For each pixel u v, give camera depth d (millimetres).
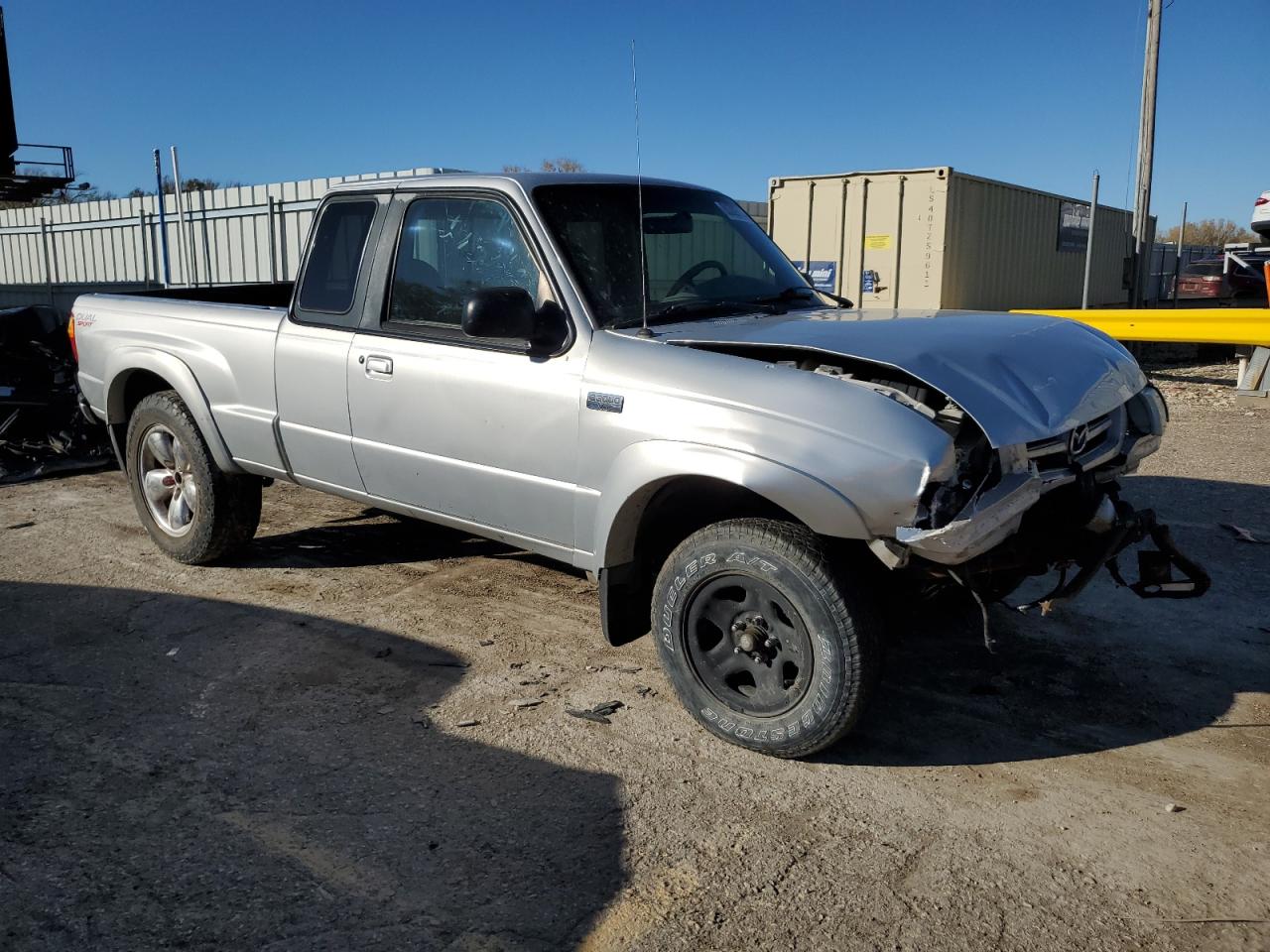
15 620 4832
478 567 5605
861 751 3598
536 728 3762
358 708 3926
